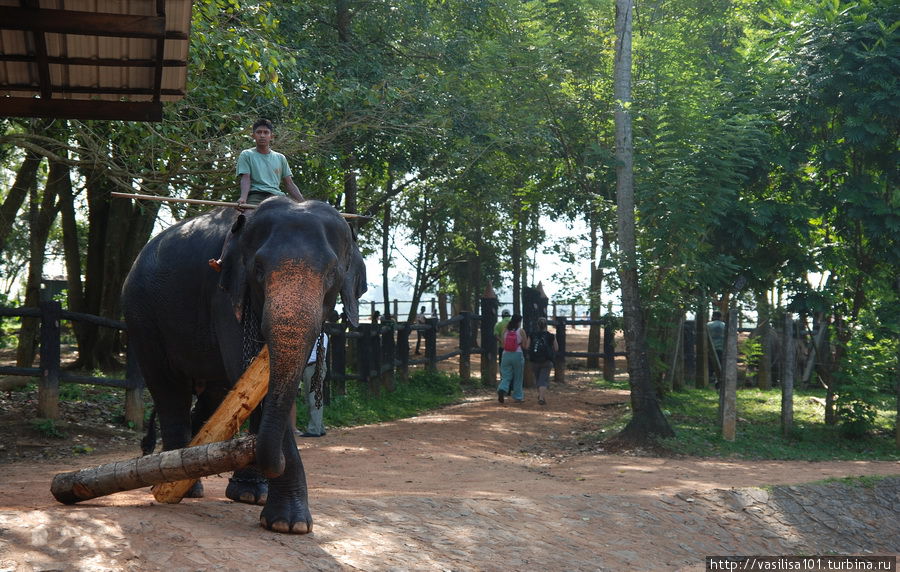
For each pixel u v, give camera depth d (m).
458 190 20.97
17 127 15.77
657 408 13.10
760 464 11.47
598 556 6.71
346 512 6.34
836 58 13.66
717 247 14.62
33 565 4.33
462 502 7.19
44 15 4.97
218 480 8.06
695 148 13.19
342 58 16.52
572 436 13.98
